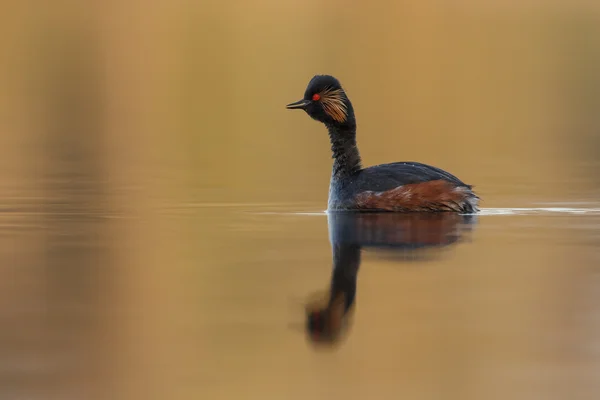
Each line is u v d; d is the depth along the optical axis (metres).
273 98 40.59
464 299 10.77
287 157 26.91
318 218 16.47
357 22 57.50
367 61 49.03
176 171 23.97
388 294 11.02
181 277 11.91
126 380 8.35
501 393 8.05
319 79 17.23
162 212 17.42
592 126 33.72
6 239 14.58
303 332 9.73
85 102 40.09
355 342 9.34
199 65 48.56
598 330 9.63
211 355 9.05
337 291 11.19
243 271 12.22
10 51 50.84
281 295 11.02
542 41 54.06
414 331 9.68
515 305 10.50
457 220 15.91
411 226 15.25
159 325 9.93
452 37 55.19
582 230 15.01
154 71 47.44
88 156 27.08
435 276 11.88
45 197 19.36
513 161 25.45
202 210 17.67
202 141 30.80
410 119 35.19
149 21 56.97
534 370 8.58
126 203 18.56
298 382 8.38
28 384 8.20
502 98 40.25
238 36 54.75
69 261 12.89
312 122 36.59
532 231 14.92
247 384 8.31
